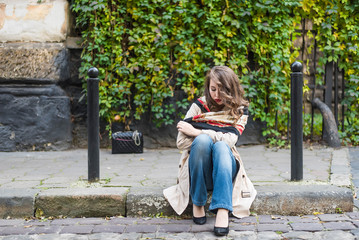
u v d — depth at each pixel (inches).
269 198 108.0
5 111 193.2
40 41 196.4
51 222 105.0
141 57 196.4
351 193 108.5
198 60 200.2
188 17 194.7
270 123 206.8
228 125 102.2
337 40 211.9
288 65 208.5
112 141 186.7
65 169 149.0
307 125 214.4
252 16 201.0
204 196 97.7
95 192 110.3
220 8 197.0
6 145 193.0
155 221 104.0
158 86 199.2
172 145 205.0
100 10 193.3
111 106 199.8
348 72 212.8
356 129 212.1
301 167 121.3
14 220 107.2
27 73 192.5
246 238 90.3
